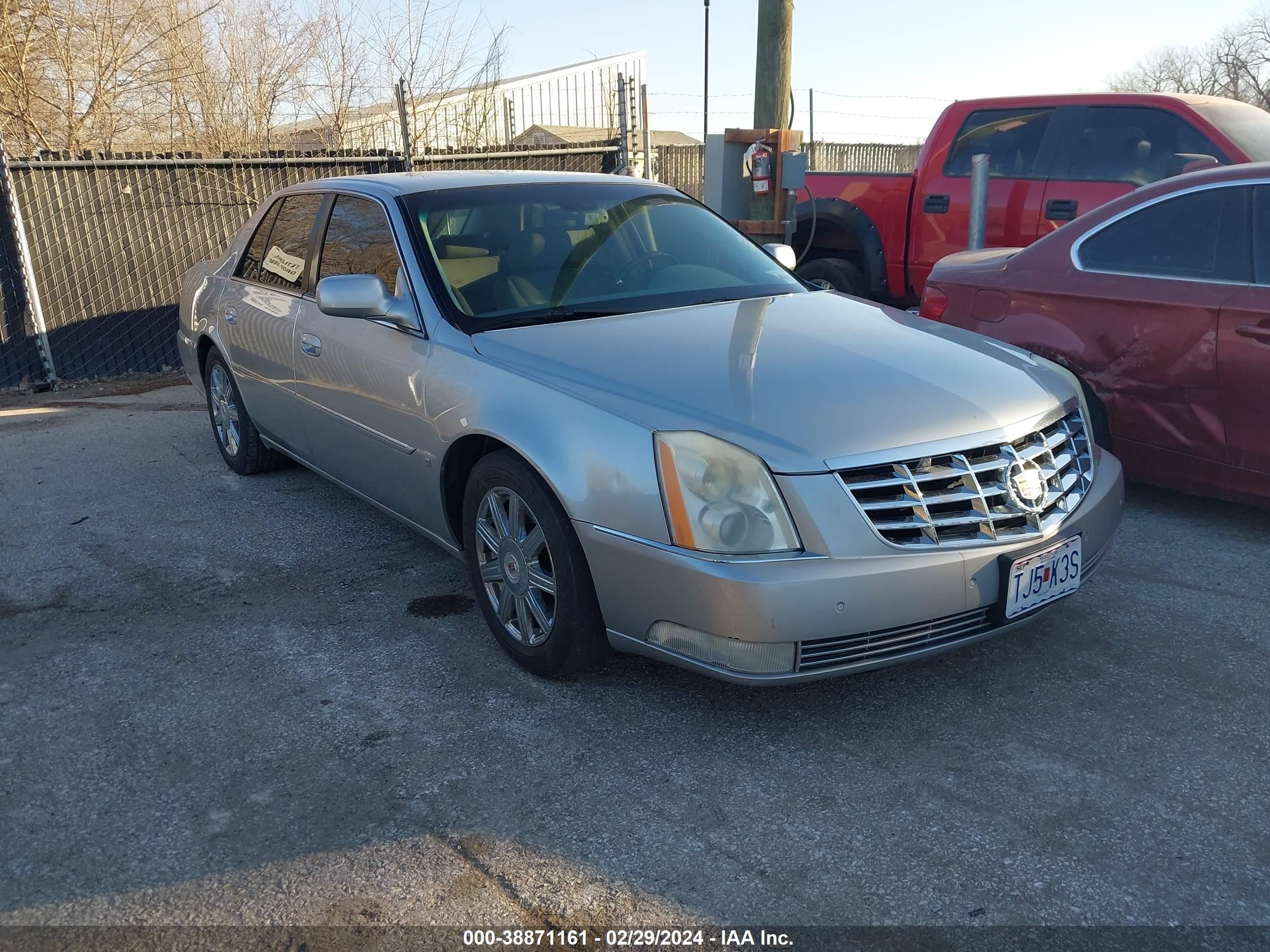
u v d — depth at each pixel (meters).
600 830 2.54
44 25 12.71
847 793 2.67
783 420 2.74
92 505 5.12
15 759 2.89
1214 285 4.28
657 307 3.72
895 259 7.71
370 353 3.82
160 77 13.40
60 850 2.50
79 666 3.43
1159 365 4.44
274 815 2.62
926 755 2.84
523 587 3.21
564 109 12.59
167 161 8.50
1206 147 6.29
